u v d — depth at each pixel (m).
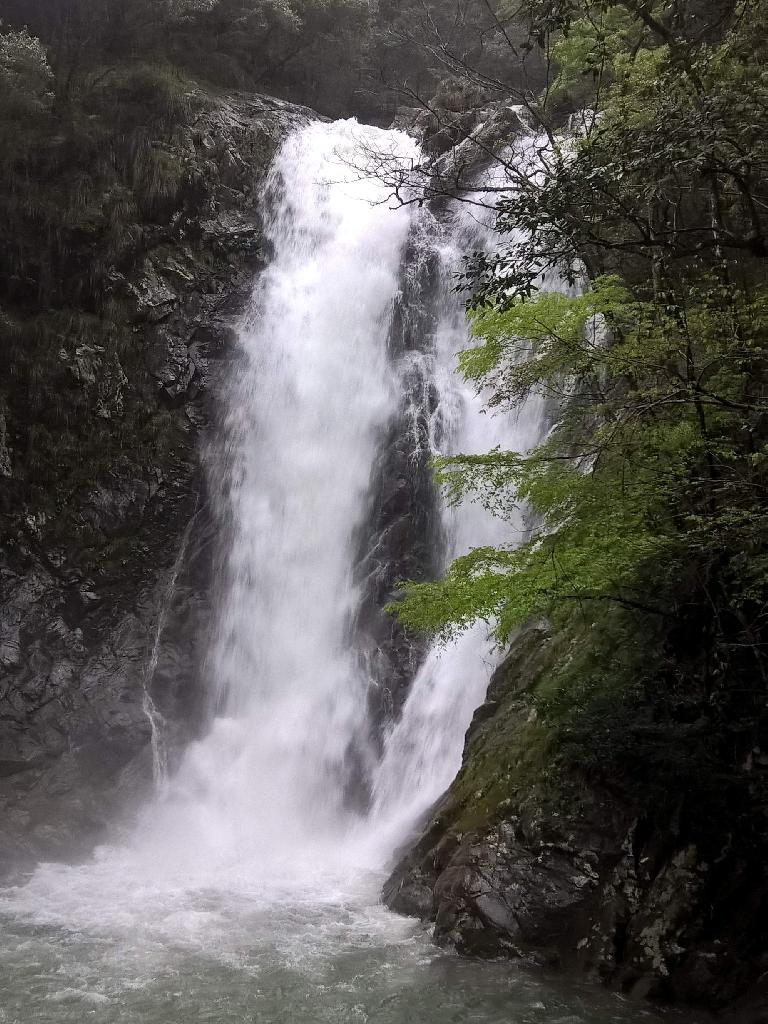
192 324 26.70
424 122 31.75
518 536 21.66
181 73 32.62
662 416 10.81
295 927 13.63
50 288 25.30
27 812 19.42
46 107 27.20
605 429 10.84
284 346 27.25
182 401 25.80
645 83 11.86
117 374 24.89
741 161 8.89
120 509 24.19
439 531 23.33
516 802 13.02
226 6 34.06
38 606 22.56
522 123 27.64
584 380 12.12
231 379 26.61
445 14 35.75
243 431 26.20
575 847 11.92
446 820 14.29
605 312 11.65
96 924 13.99
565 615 15.18
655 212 12.78
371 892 15.41
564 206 9.12
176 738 22.33
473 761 14.74
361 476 24.52
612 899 11.34
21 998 11.08
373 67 36.94
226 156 29.38
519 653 16.05
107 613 23.33
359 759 21.19
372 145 30.22
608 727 11.52
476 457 11.84
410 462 24.03
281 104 34.06
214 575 24.75
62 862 18.23
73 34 32.31
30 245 25.27
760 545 10.48
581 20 14.84
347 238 28.77
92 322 25.05
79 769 20.95
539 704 13.36
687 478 10.51
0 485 22.80
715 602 11.97
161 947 12.89
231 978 11.66
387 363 26.09
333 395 26.09
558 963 11.35
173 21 33.50
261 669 23.48
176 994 11.19
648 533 10.93
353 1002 10.83
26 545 22.84
